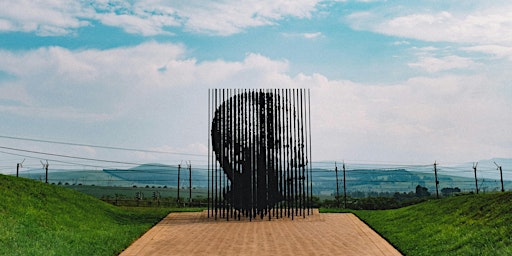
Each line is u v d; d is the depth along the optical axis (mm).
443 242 17516
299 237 20031
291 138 28047
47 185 28438
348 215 29594
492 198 22016
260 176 27375
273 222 25750
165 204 48531
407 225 23016
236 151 27594
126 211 30672
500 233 16172
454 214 22172
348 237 20078
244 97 27922
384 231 21656
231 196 27406
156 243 18609
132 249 17312
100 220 25031
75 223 22453
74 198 28156
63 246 16781
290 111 28109
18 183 26062
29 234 17766
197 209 34281
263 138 27688
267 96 27984
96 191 83375
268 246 17734
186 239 19562
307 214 29422
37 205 23141
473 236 17000
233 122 27781
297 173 28000
